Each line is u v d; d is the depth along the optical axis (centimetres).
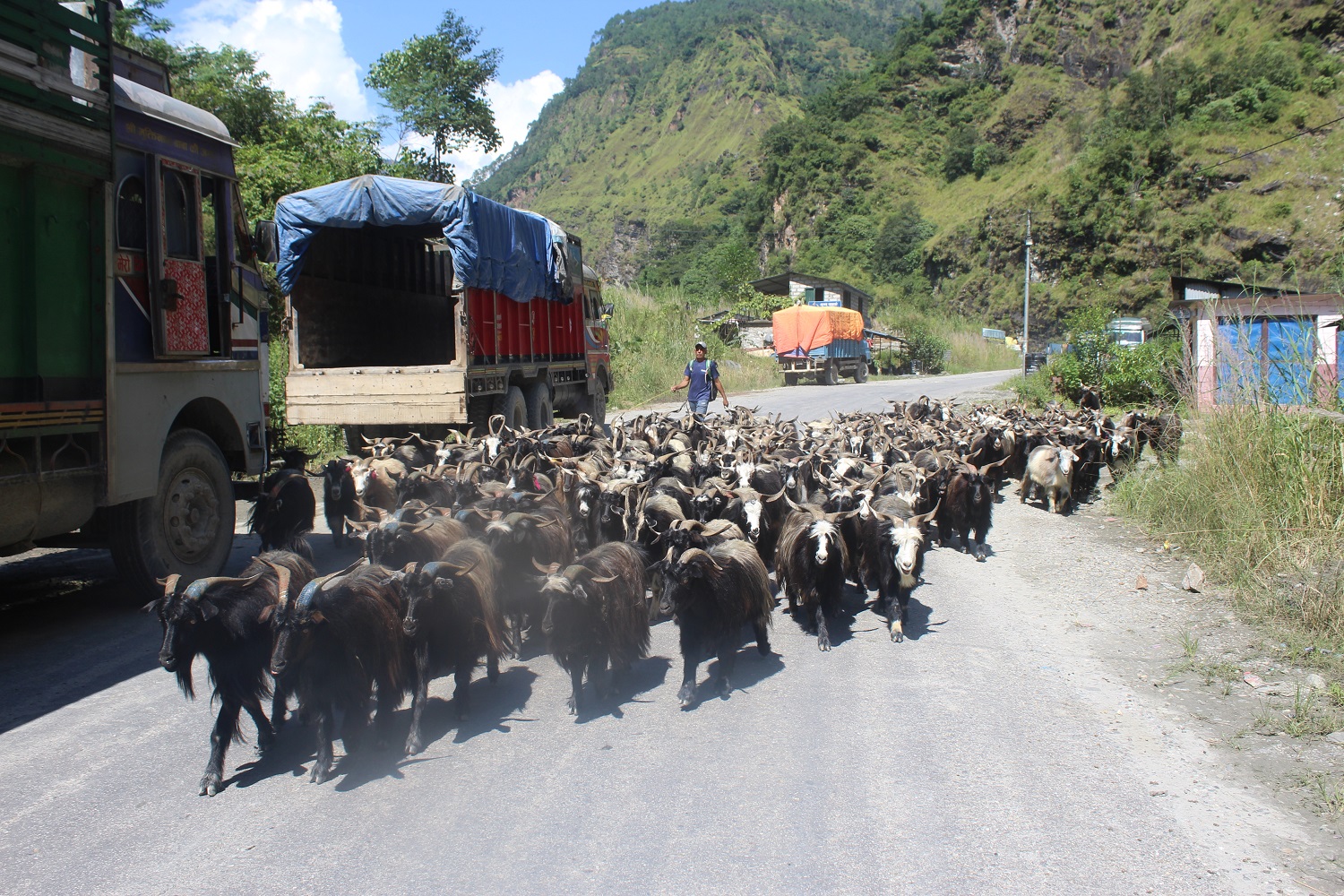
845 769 512
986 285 8962
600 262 17362
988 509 1030
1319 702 591
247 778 521
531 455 1052
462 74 3491
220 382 939
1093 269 8025
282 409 1744
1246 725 563
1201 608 794
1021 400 2917
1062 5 12150
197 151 903
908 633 758
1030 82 11700
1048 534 1133
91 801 493
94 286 770
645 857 427
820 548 700
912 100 12775
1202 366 1170
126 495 792
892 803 473
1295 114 7519
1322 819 457
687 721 585
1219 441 1006
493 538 682
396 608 555
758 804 475
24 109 694
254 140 2462
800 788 491
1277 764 512
